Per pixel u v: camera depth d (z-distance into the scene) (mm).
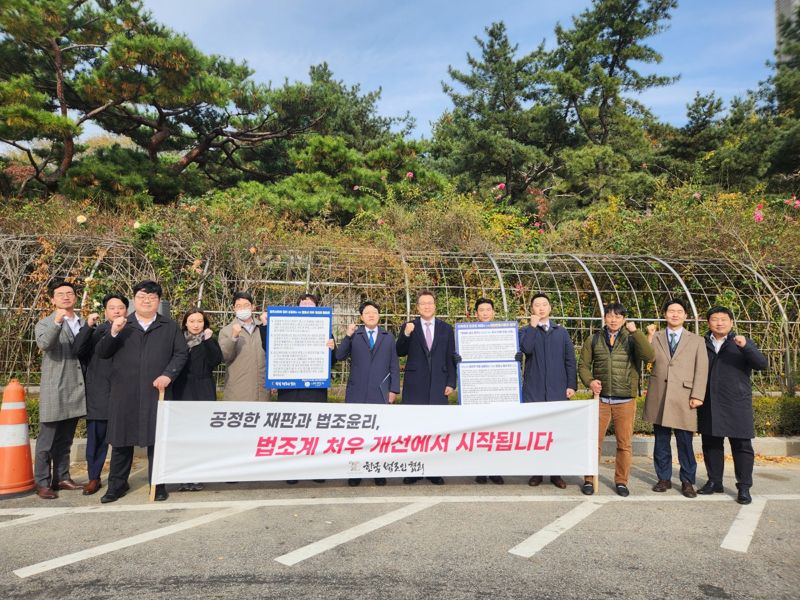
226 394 5754
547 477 5906
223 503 4918
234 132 19219
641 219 11461
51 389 5062
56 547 3930
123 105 17641
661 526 4453
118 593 3266
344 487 5453
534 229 13406
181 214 8844
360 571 3574
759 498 5238
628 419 5359
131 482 5602
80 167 14555
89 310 7418
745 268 9273
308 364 5746
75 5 16125
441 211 11531
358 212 15156
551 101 24562
